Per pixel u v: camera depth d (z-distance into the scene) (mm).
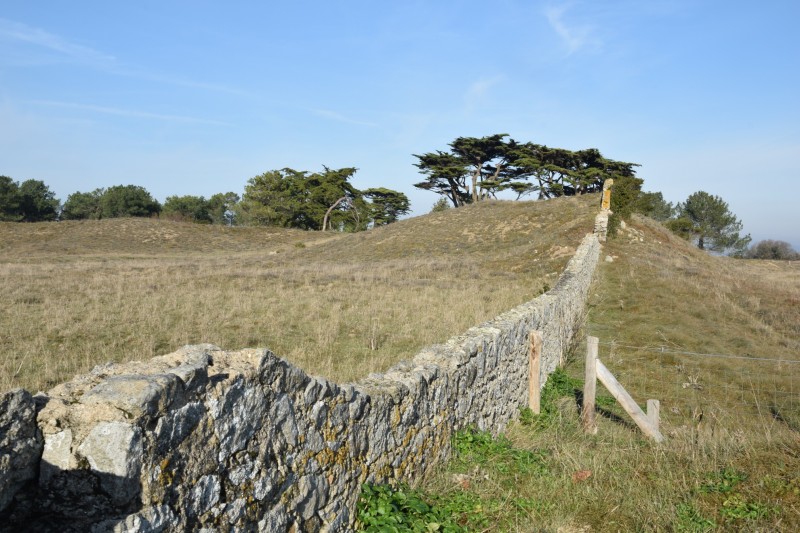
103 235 59438
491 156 65688
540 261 30672
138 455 2566
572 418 8742
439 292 22578
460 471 5859
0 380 9453
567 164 65375
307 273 29188
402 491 4875
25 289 19797
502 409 8039
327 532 3924
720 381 11680
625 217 37812
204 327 14758
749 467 5949
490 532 4691
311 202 80188
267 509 3387
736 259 54781
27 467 2416
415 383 5367
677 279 22969
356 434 4387
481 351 7207
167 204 109750
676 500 5312
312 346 13352
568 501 5273
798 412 9656
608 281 23297
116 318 15383
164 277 25469
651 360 13336
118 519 2496
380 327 15852
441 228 48781
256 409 3346
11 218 87312
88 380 2914
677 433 7617
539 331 9422
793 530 4719
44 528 2393
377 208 82875
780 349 14375
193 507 2863
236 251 59156
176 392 2801
